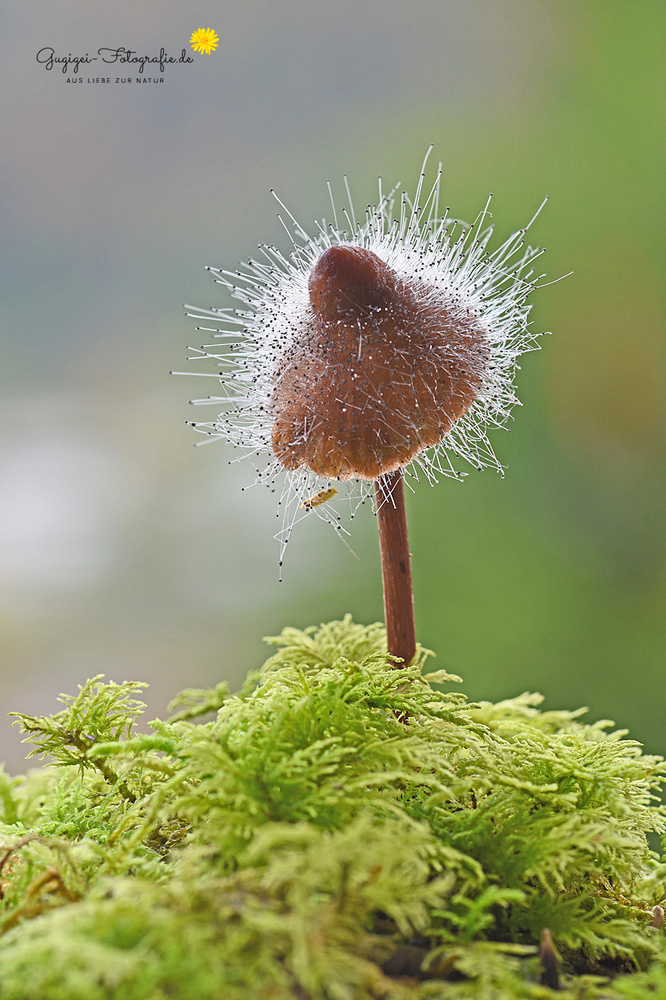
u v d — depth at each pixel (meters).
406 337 0.21
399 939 0.20
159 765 0.21
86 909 0.20
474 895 0.20
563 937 0.20
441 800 0.21
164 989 0.20
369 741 0.21
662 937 0.21
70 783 0.22
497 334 0.22
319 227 0.23
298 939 0.20
